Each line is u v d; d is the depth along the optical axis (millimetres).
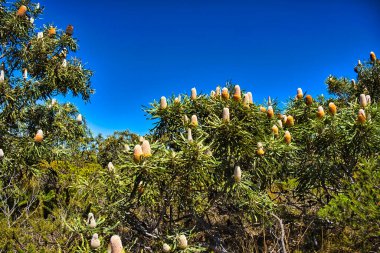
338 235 2061
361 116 2254
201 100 2441
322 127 2408
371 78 4723
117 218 2102
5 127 3205
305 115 2916
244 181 2082
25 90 3273
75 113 4496
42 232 1856
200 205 2350
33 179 3127
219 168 2184
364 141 2264
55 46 3543
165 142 2420
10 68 3580
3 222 1934
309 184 2463
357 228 1792
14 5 3633
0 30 3352
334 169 2434
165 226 2365
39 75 3609
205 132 2184
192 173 1885
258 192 2227
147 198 2082
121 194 2152
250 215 2207
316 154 2490
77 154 4730
